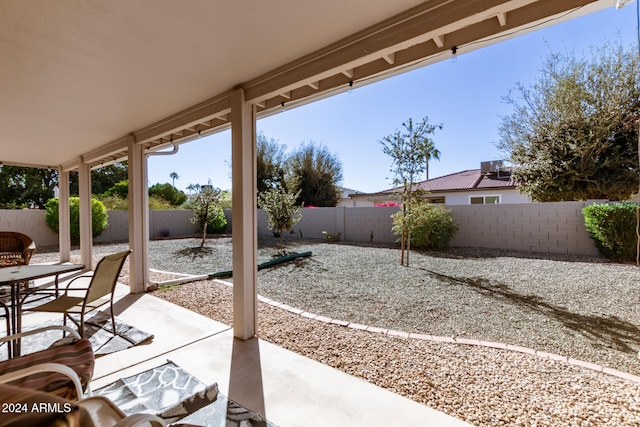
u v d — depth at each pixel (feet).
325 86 8.85
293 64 8.30
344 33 7.13
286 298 14.67
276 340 9.84
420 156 21.45
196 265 23.26
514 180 34.65
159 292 15.51
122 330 10.37
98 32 6.77
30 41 7.06
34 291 11.32
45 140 16.35
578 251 23.62
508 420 5.98
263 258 25.05
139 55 7.84
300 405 6.44
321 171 60.34
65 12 6.02
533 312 12.16
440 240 27.12
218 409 6.31
